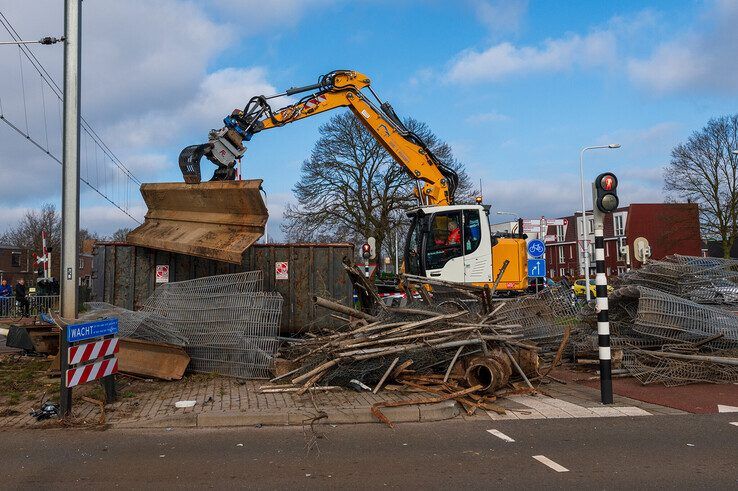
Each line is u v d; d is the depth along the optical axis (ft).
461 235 45.32
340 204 112.16
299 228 114.42
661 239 142.41
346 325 31.35
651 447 18.94
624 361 31.19
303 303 41.42
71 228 24.81
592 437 20.18
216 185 35.24
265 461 17.88
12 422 22.76
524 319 35.24
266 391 26.55
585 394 27.43
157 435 21.02
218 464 17.62
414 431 21.21
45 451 19.12
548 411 24.06
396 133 51.16
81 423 22.39
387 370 26.61
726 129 138.62
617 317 34.32
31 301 83.46
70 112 25.12
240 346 30.50
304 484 15.79
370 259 61.72
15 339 38.55
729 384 28.89
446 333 27.37
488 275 45.39
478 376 26.55
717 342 30.53
